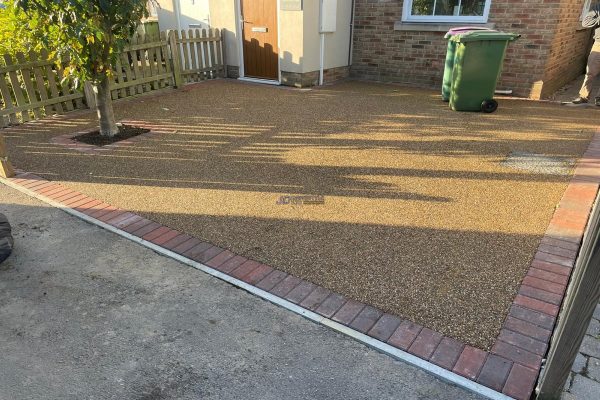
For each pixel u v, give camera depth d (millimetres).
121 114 7168
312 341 2502
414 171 4758
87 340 2543
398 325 2570
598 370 2260
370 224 3691
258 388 2221
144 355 2434
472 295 2803
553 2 7414
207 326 2633
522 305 2688
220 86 9461
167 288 2971
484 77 6859
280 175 4719
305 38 8883
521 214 3803
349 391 2191
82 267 3207
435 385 2211
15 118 6609
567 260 3109
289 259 3230
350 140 5801
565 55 9062
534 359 2305
